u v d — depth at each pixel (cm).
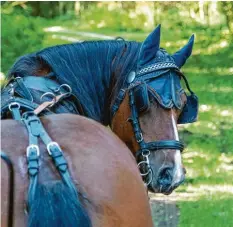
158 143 477
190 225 920
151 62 495
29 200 354
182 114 504
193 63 2423
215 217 942
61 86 468
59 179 363
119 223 373
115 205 373
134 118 486
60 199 352
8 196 356
